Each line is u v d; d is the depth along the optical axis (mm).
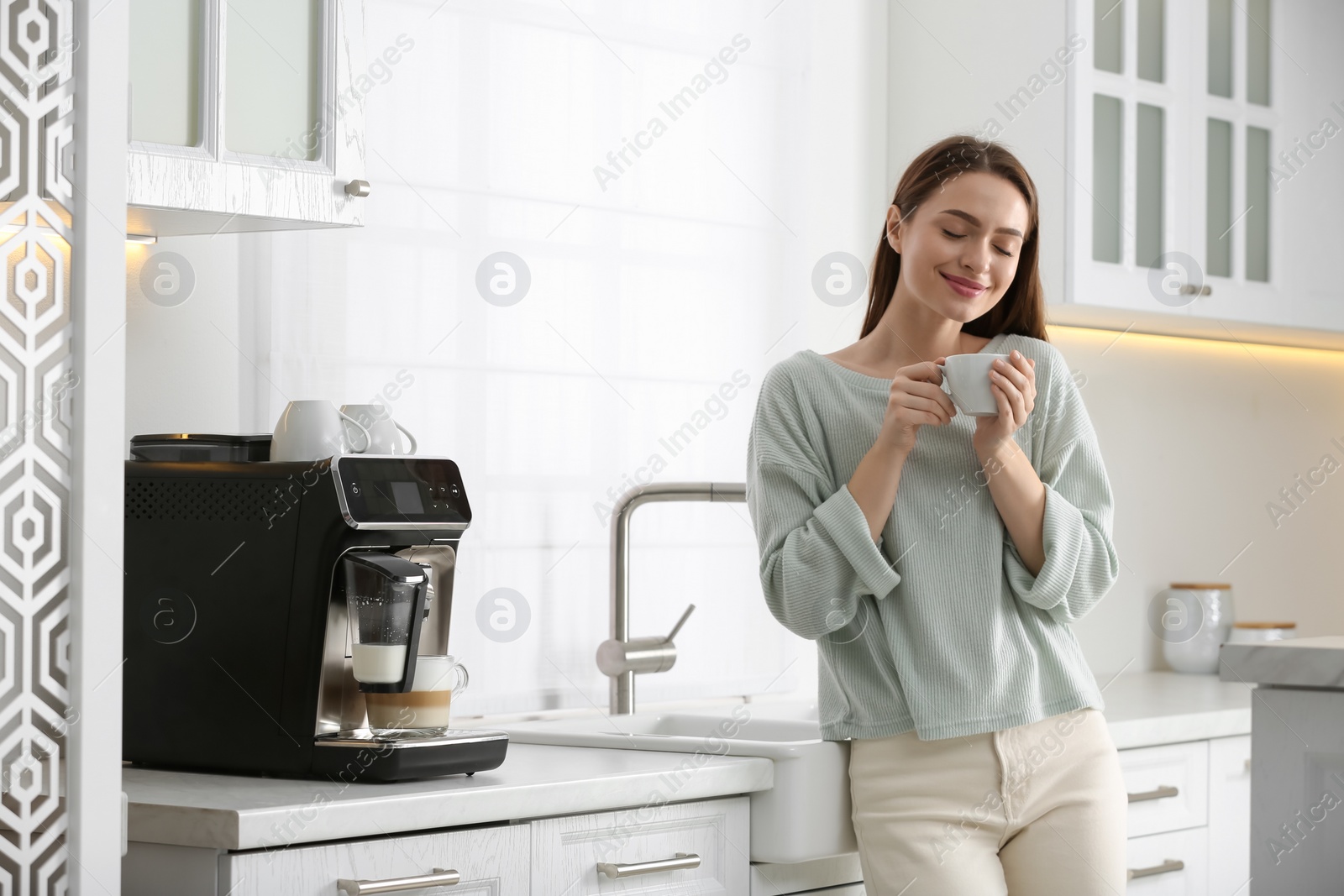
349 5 1615
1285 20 2723
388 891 1239
